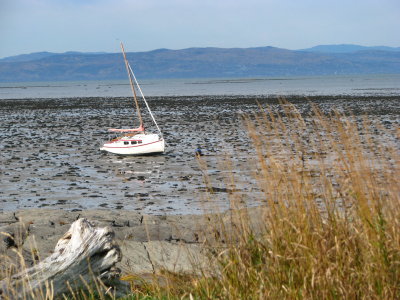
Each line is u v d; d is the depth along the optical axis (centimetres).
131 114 8738
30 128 6512
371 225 686
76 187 3092
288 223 731
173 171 3559
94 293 893
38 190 3022
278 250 728
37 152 4497
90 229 930
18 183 3209
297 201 740
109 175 3512
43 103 12781
